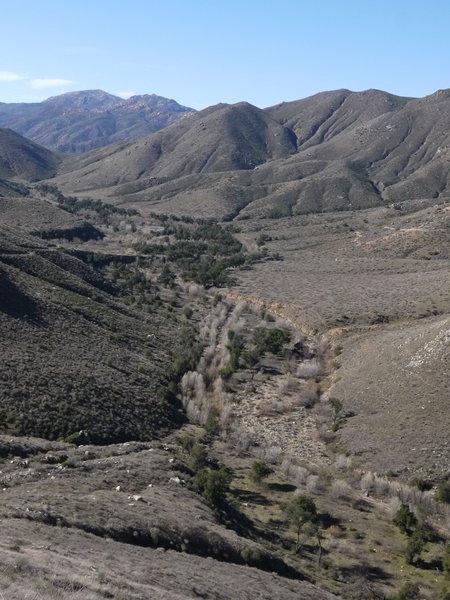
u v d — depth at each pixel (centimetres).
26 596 1413
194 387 6544
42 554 1861
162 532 2725
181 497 3450
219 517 3422
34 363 5319
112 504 2903
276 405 6288
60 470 3403
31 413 4425
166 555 2480
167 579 2092
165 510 3055
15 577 1543
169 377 6569
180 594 1953
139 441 4731
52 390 4884
